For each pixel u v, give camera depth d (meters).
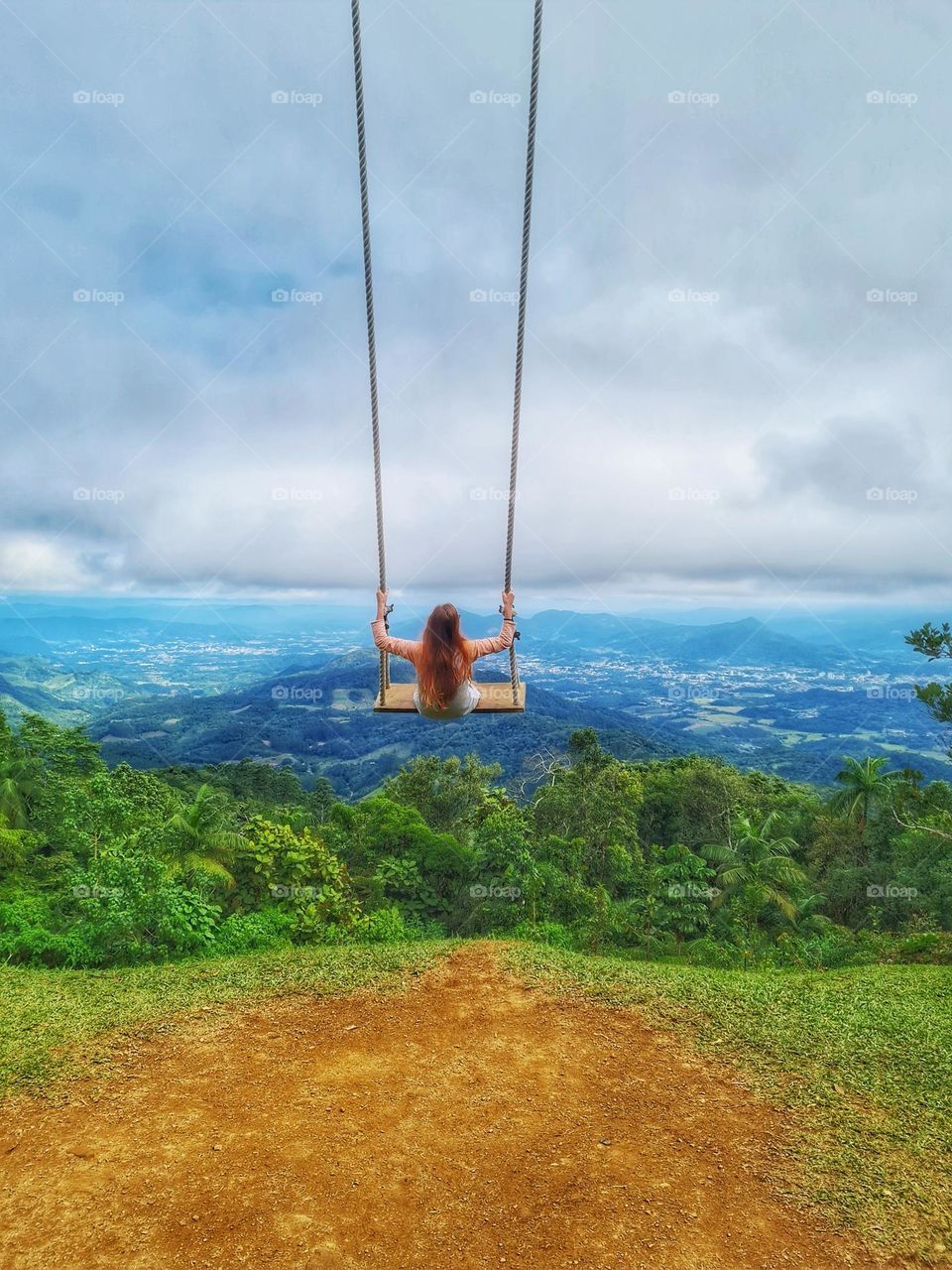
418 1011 6.79
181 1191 4.22
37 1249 3.74
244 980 7.43
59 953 8.46
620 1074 5.68
